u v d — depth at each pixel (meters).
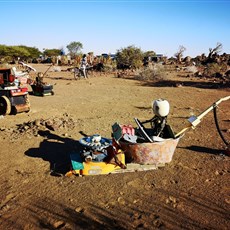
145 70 29.47
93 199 5.59
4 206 5.39
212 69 36.06
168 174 6.62
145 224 4.82
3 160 7.48
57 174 6.64
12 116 12.07
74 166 6.48
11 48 78.06
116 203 5.46
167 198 5.62
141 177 6.47
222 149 8.15
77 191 5.89
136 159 6.80
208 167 7.00
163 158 6.85
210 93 19.30
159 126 7.18
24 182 6.32
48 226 4.80
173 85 23.59
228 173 6.70
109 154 6.71
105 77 30.95
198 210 5.23
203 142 8.72
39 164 7.20
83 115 12.40
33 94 18.17
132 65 43.75
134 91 20.30
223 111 13.38
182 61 70.12
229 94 18.83
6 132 9.70
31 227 4.79
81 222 4.89
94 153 6.64
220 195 5.74
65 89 20.98
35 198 5.67
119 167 6.70
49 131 9.67
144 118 11.81
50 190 5.95
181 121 11.30
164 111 6.95
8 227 4.80
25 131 9.67
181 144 8.55
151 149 6.66
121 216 5.05
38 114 12.47
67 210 5.24
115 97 17.53
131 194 5.77
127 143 6.69
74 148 8.21
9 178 6.52
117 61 45.28
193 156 7.66
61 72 37.75
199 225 4.80
